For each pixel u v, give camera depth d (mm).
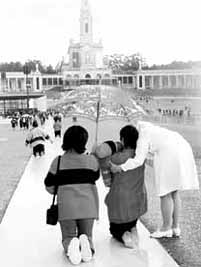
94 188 6164
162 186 6582
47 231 7285
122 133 6508
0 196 10383
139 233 7086
